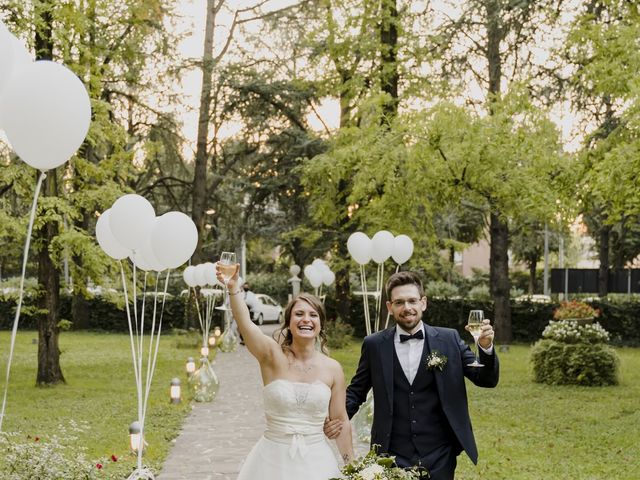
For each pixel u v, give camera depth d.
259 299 34.62
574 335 14.65
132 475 6.15
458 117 14.59
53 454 5.46
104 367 18.17
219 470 7.89
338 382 4.62
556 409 11.59
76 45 14.11
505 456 8.34
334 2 18.81
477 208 23.77
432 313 26.47
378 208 16.50
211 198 30.28
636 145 10.88
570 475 7.46
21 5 12.78
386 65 18.11
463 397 4.44
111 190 14.38
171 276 37.06
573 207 14.02
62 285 15.57
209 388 12.83
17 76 4.36
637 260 37.53
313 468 4.41
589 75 12.08
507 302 23.75
